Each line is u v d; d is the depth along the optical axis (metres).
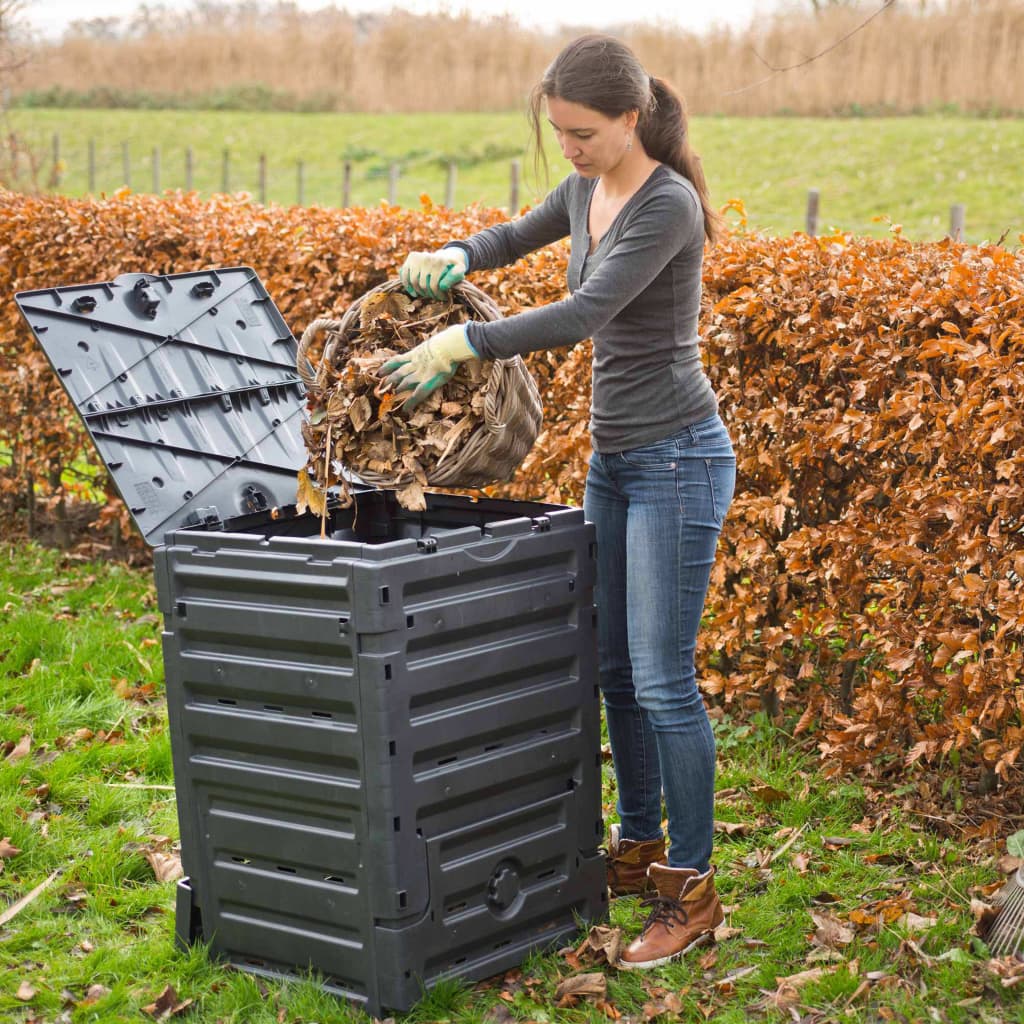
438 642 2.56
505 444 2.74
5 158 13.88
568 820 2.87
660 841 3.19
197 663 2.70
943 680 3.54
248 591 2.62
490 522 2.98
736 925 3.00
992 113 20.50
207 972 2.81
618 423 2.81
